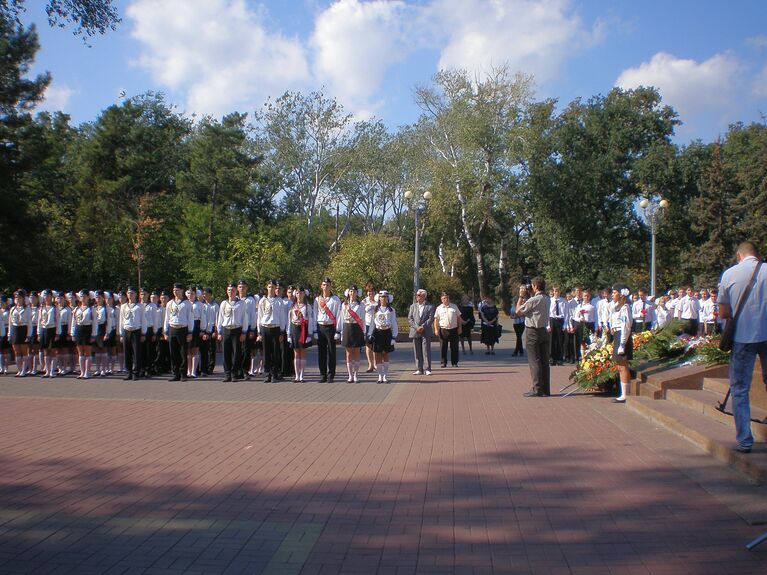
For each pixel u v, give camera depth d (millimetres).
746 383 7355
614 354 12008
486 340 23359
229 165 40750
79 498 6523
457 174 42625
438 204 44531
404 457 7984
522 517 5918
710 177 39594
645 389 11945
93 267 31766
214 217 36812
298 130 48438
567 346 20250
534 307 12805
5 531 5656
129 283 32469
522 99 41750
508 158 41562
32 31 23844
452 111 42250
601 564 4910
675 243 44375
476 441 8828
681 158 41469
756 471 6785
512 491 6660
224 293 32156
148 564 4969
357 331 15336
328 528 5684
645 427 9648
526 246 55500
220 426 9938
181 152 45844
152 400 12617
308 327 15398
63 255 30312
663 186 42031
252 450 8367
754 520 5699
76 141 45188
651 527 5641
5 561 5027
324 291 15562
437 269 46938
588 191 41781
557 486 6809
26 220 24469
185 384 15266
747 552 5094
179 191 42281
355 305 15398
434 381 15547
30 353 17438
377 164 52094
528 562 4961
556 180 41781
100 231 31500
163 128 49500
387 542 5371
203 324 16594
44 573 4816
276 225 43938
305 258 42906
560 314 20000
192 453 8227
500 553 5133
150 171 41719
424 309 17188
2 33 23188
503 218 49719
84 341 16641
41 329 17016
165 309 16688
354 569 4863
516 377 16281
